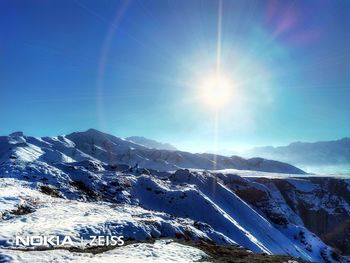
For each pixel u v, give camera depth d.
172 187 95.38
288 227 130.62
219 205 97.25
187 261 20.94
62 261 17.59
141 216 41.22
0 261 16.31
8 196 38.62
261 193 146.75
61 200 47.66
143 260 19.70
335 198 185.50
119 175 93.62
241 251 27.69
